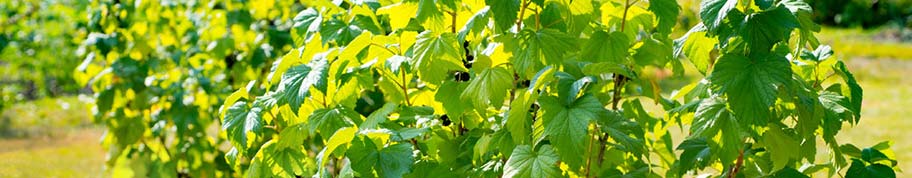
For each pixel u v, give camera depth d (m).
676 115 1.37
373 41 1.23
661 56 1.31
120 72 2.34
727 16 1.04
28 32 3.28
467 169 1.25
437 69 1.18
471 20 1.14
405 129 1.18
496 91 1.13
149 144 2.44
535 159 1.10
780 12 1.03
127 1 2.39
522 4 1.19
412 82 1.71
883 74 7.38
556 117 1.07
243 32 2.35
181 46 2.47
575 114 1.07
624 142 1.12
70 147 4.17
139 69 2.37
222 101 2.36
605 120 1.16
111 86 2.38
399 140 1.15
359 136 1.15
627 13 1.29
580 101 1.09
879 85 6.68
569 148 1.06
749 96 1.02
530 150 1.12
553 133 1.07
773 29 1.02
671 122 1.45
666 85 6.08
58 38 3.29
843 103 1.14
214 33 2.35
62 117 4.69
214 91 2.36
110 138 2.44
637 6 1.27
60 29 3.28
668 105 1.46
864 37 11.06
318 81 1.19
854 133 4.51
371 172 1.13
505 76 1.14
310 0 2.43
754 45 1.03
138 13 2.40
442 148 1.27
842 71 1.20
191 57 2.37
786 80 1.01
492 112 1.33
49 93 4.06
